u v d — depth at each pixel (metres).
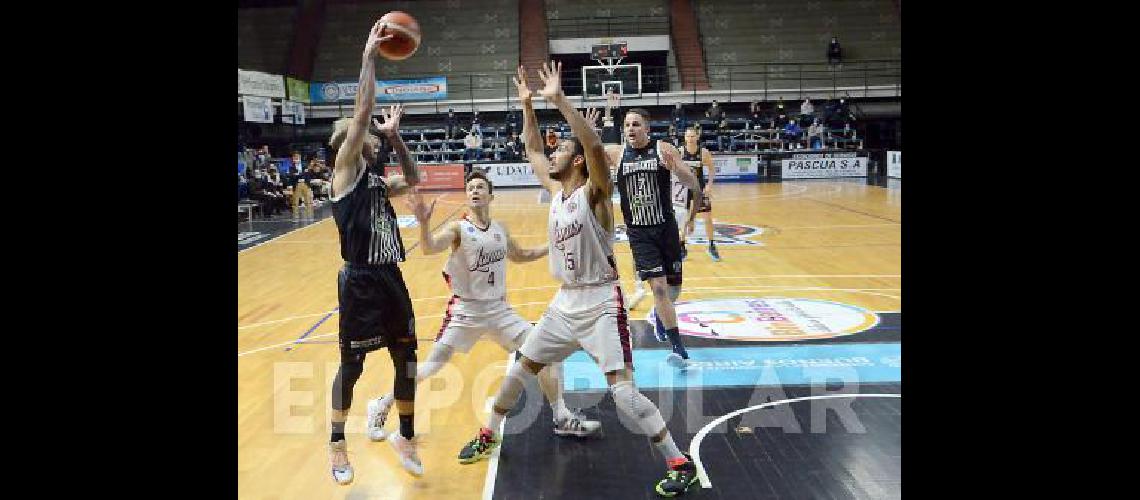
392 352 4.40
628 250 12.37
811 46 30.62
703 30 31.20
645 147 6.34
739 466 4.41
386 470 4.53
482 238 4.83
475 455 4.59
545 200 21.34
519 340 4.95
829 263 11.11
